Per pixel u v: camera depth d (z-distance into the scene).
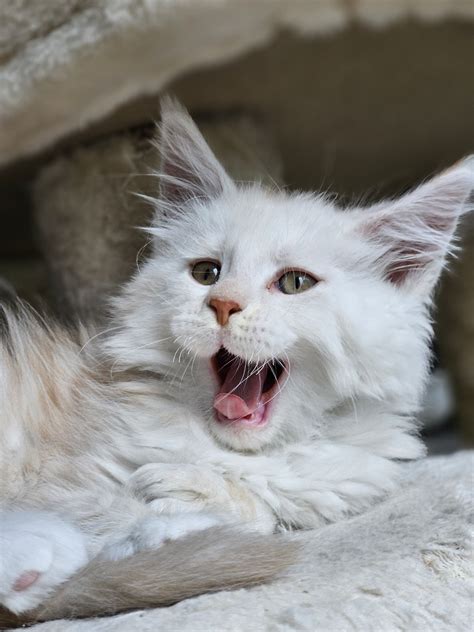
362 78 0.60
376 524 0.45
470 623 0.38
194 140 0.53
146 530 0.41
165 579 0.39
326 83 0.60
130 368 0.49
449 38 0.56
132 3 0.49
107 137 0.59
